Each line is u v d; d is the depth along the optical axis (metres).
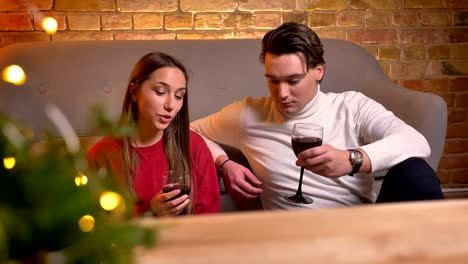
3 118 0.46
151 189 1.46
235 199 1.69
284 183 1.56
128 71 2.05
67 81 1.99
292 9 2.57
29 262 0.44
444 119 1.76
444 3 2.67
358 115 1.56
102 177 0.49
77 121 1.96
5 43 2.39
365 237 0.60
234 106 1.70
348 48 2.24
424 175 1.31
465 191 2.88
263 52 1.54
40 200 0.42
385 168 1.35
